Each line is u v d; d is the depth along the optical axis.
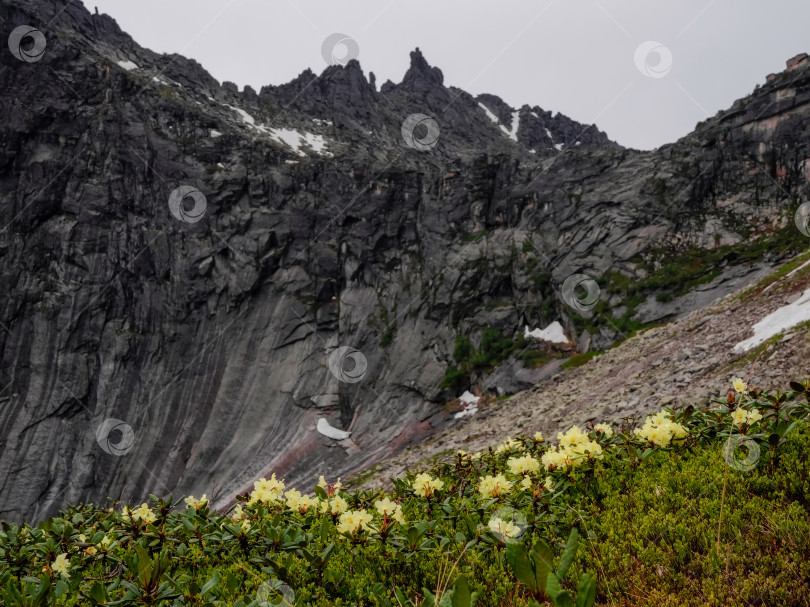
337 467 65.12
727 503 4.97
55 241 83.69
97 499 69.31
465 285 80.12
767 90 65.31
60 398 76.25
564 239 75.31
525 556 2.22
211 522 5.82
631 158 79.50
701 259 61.81
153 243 88.00
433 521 5.28
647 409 20.23
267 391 79.38
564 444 6.18
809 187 58.97
